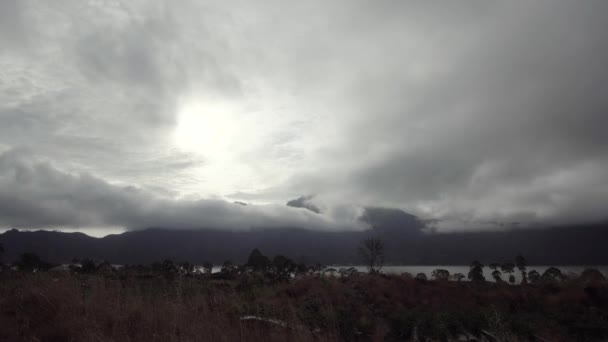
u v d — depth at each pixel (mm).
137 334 8312
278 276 28906
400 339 13805
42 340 7930
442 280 23375
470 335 13664
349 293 18531
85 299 9898
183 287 12133
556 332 13641
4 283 11141
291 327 10250
